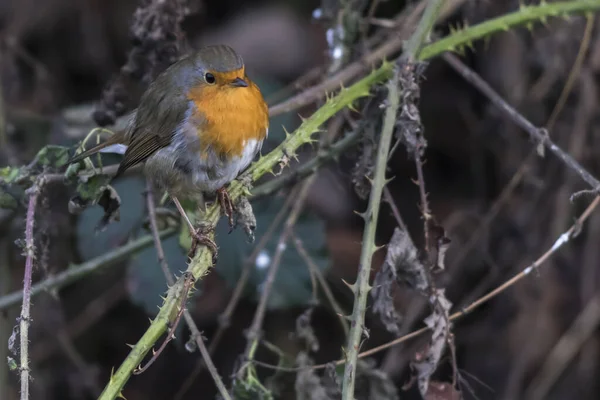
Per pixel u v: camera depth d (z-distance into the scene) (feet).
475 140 34.42
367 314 32.58
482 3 30.96
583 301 31.81
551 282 32.09
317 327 35.42
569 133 31.24
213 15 40.68
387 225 37.83
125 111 29.68
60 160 23.26
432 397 21.52
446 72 36.81
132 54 26.73
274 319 35.40
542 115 31.78
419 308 30.73
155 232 24.67
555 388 33.12
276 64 38.06
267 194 25.96
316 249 30.42
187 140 24.00
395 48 27.40
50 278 25.99
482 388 32.60
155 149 24.73
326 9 29.04
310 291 30.12
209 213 21.70
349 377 18.24
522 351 32.19
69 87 38.96
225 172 24.34
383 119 21.89
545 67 31.58
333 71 28.71
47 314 33.45
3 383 31.04
